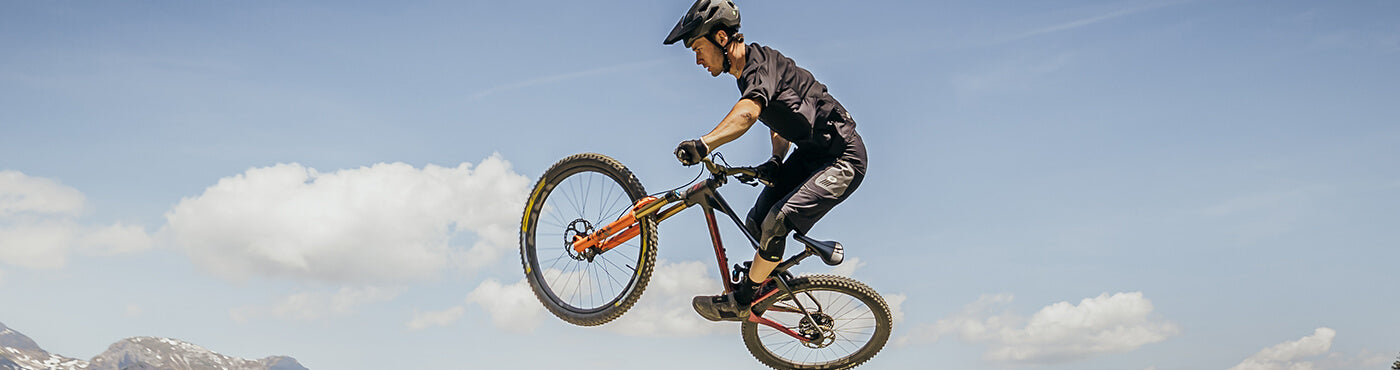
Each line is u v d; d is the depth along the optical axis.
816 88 4.41
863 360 5.42
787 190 4.77
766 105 4.04
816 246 4.60
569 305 5.25
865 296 5.13
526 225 5.56
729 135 3.85
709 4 4.25
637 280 4.92
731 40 4.30
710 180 4.65
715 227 4.88
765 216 4.82
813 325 5.11
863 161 4.52
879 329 5.30
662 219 4.96
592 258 5.17
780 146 4.83
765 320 5.15
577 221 5.27
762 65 4.16
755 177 4.70
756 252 4.65
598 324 5.05
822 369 5.51
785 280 4.96
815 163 4.61
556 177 5.45
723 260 4.90
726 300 4.87
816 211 4.40
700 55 4.37
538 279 5.45
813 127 4.35
